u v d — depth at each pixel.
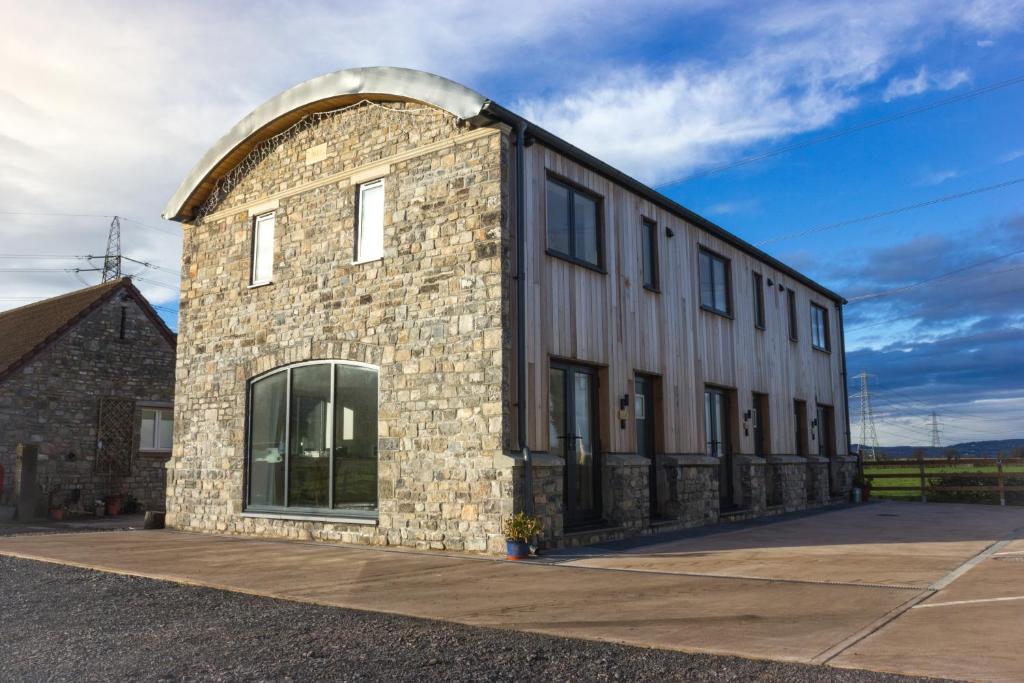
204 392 12.95
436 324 9.92
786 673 4.07
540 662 4.40
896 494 21.11
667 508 12.12
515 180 9.81
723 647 4.64
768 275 16.88
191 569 8.17
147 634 5.27
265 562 8.66
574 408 10.67
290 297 11.84
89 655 4.71
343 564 8.43
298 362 11.64
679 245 13.52
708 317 14.16
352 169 11.28
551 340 10.12
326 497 11.05
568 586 6.91
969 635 4.79
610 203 11.75
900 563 7.94
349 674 4.21
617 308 11.58
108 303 18.88
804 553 8.90
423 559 8.73
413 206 10.41
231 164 13.06
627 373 11.59
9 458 16.75
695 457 12.78
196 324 13.27
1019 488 17.55
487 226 9.60
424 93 10.16
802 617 5.45
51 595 6.84
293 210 12.05
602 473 10.95
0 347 19.00
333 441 11.05
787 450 16.61
